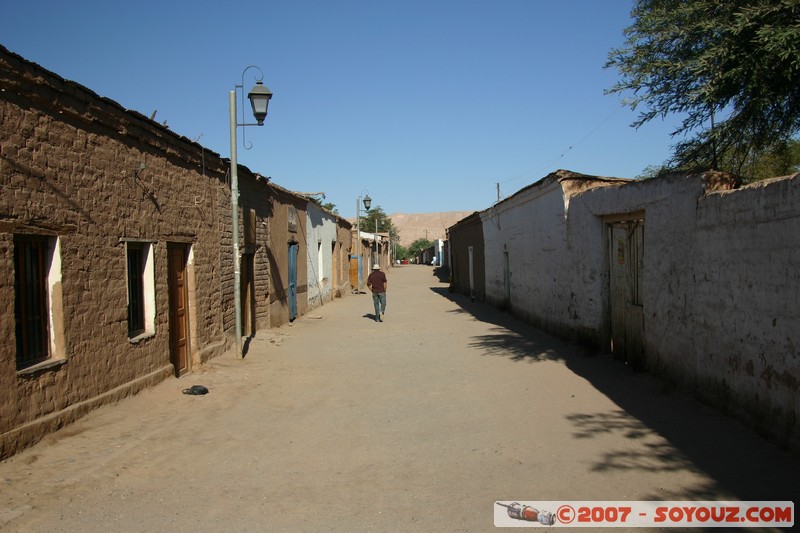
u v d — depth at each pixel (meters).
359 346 13.02
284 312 16.97
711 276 6.62
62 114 6.46
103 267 7.21
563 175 12.10
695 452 5.43
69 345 6.49
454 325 16.70
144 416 7.11
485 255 22.88
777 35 6.46
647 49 8.45
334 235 27.09
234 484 5.01
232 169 11.05
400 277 48.00
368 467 5.43
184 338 9.81
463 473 5.22
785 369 5.24
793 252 5.11
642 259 8.89
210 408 7.61
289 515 4.37
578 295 11.35
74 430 6.29
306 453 5.85
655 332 8.22
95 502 4.60
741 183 6.95
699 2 7.76
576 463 5.38
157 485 4.98
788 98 7.75
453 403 7.84
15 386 5.60
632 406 7.20
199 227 10.25
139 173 8.10
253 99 10.89
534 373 9.51
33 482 4.95
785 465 4.93
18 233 5.72
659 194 8.02
